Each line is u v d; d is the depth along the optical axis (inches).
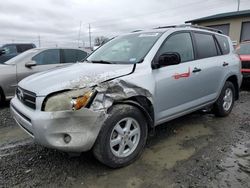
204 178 117.7
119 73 127.8
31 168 127.2
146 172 123.6
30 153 143.9
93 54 178.5
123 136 125.6
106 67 138.3
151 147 151.8
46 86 118.1
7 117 214.7
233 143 157.9
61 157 138.5
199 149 149.3
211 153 143.6
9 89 253.0
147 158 137.5
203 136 169.8
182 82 155.2
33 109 119.0
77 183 114.7
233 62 207.8
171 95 149.6
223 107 205.3
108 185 113.4
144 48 149.9
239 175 120.3
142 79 131.9
